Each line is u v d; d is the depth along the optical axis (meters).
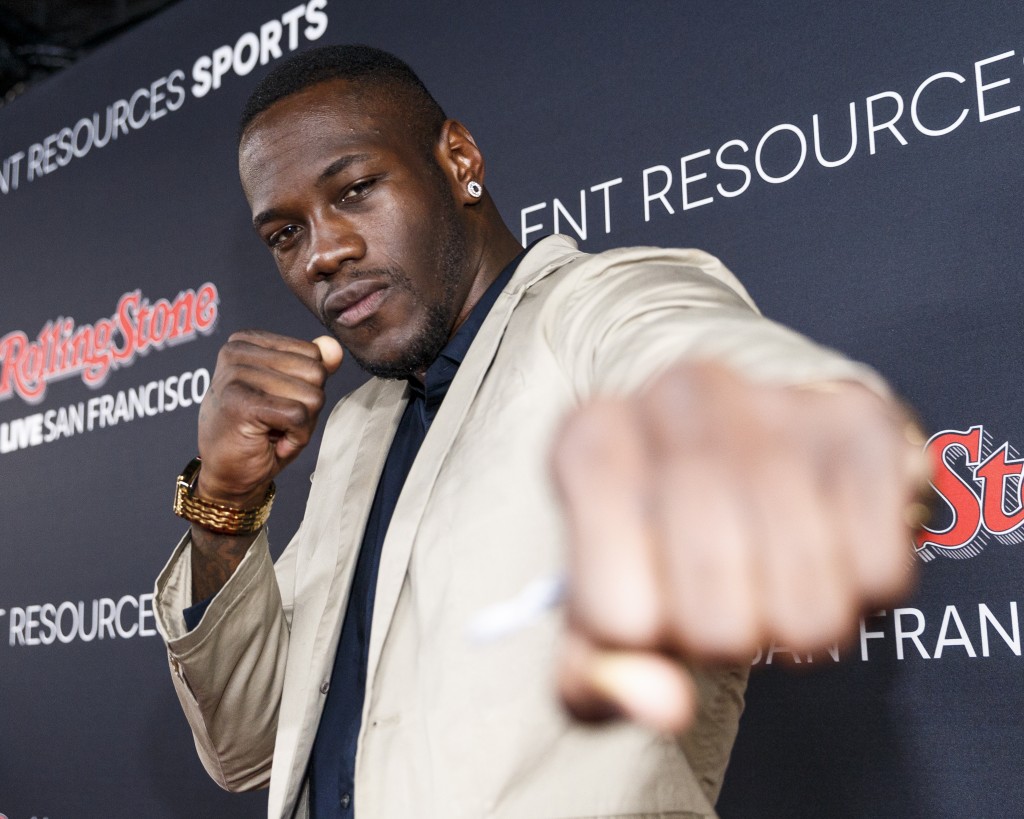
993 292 1.42
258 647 1.00
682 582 0.18
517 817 0.69
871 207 1.55
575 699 0.18
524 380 0.77
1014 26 1.45
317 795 0.89
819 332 1.57
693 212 1.75
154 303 2.64
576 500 0.19
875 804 1.41
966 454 1.40
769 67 1.69
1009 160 1.43
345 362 2.19
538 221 1.97
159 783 2.37
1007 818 1.31
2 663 2.81
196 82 2.67
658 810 0.71
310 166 0.90
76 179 2.92
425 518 0.78
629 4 1.90
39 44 3.73
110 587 2.58
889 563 0.20
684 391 0.20
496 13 2.11
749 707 1.54
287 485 2.21
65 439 2.79
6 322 3.04
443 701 0.72
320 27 2.42
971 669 1.36
